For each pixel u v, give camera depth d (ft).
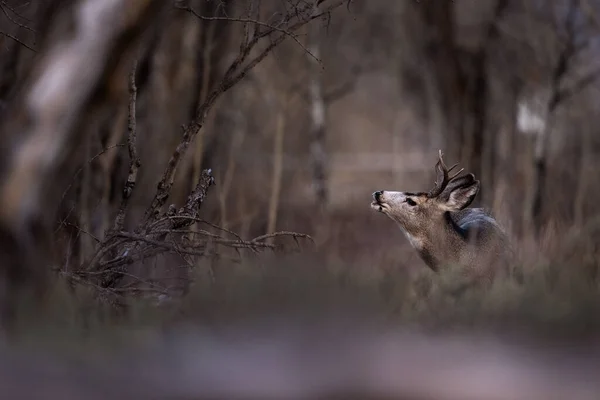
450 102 88.79
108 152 55.01
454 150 86.63
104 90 32.96
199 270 41.70
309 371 29.12
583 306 35.94
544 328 34.22
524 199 73.67
